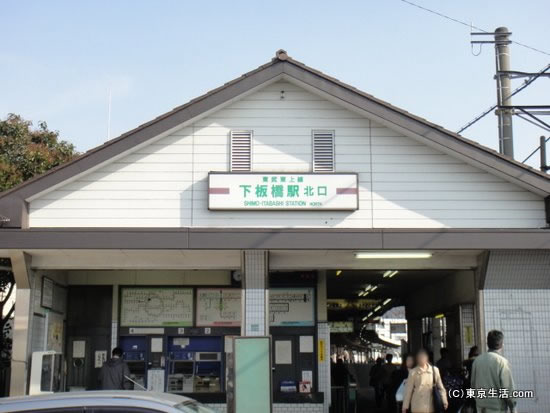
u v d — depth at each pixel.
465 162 14.55
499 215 14.42
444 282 20.70
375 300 29.61
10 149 21.61
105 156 14.09
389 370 23.58
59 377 17.03
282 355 17.41
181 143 14.53
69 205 14.23
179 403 6.63
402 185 14.51
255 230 13.81
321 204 14.23
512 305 14.62
